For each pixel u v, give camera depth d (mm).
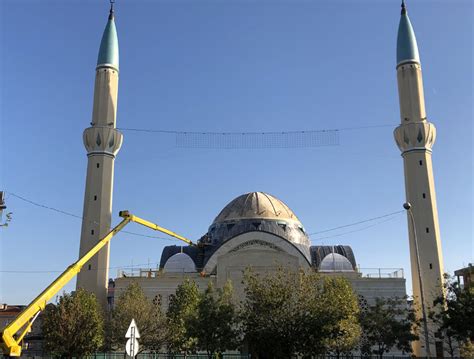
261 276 75188
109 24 89875
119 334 65562
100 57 87125
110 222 80875
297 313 40500
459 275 78188
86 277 76688
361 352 72250
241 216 90125
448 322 55000
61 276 42750
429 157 81500
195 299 68375
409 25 87750
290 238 88688
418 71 85250
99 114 84438
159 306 75250
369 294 79438
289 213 93562
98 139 82250
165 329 66875
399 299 76625
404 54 85875
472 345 56219
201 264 89875
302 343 39969
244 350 61219
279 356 40156
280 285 42375
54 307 63469
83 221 79812
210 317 49812
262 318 40656
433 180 80750
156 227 66188
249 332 41250
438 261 76375
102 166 81750
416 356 74250
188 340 59062
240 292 76062
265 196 94312
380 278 80125
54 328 60938
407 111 83625
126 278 80938
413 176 80375
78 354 61281
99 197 80312
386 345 69750
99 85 85875
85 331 61219
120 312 67438
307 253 89938
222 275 77375
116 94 87000
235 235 84062
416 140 81188
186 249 94312
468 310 53125
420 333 74062
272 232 86250
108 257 78938
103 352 69812
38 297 40156
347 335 56500
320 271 87438
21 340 39750
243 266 77375
